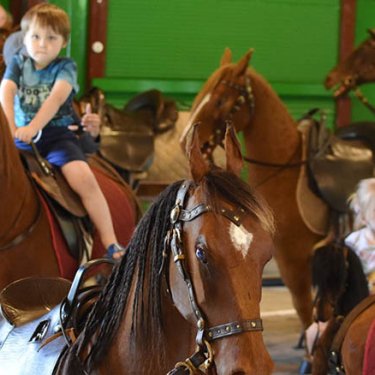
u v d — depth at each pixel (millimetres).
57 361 3830
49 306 4641
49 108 5996
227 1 13133
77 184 6121
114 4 12812
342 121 13633
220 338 3145
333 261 6199
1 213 5707
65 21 6117
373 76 10828
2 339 4406
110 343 3688
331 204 8266
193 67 13141
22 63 6219
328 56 13523
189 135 3516
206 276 3176
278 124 8391
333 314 6160
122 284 3689
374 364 5289
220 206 3266
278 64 13375
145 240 3580
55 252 5910
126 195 6965
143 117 10586
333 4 13453
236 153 3561
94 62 12812
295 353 9250
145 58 13000
